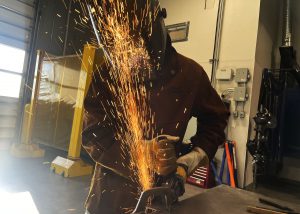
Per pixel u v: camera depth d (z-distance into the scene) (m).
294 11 4.33
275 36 4.44
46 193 2.51
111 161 0.89
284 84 3.57
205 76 1.10
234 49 3.75
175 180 0.79
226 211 0.84
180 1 4.39
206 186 3.28
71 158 3.31
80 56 3.95
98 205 0.93
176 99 0.98
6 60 4.50
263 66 3.95
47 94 4.32
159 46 0.85
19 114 4.67
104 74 0.97
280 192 3.39
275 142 3.46
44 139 4.28
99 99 0.95
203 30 4.08
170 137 0.82
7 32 4.49
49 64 4.32
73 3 5.07
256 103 3.72
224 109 1.11
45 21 4.92
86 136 0.92
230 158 3.41
